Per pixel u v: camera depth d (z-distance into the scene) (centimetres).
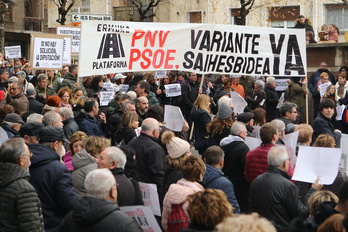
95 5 5309
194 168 809
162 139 925
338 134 1305
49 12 5691
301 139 1109
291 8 4534
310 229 638
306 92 1577
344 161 1040
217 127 1230
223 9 4731
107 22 1449
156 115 1233
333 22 4459
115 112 1473
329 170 907
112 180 671
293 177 920
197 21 4862
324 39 3142
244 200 1065
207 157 920
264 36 1559
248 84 2227
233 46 1550
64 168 824
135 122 1155
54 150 845
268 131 1001
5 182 739
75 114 1389
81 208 654
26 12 5622
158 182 984
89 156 862
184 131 1438
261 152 998
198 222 602
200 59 1534
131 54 1478
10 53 2652
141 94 1641
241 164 1059
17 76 1962
